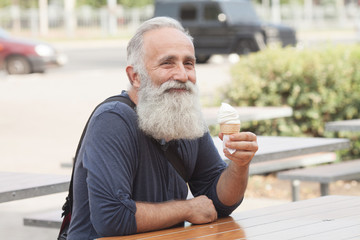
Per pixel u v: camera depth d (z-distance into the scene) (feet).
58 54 67.46
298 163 19.93
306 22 160.76
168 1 79.15
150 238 8.93
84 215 9.61
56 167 27.37
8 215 21.11
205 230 9.28
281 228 9.16
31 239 18.44
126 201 9.11
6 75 66.39
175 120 9.25
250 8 78.28
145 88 9.43
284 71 27.50
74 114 41.70
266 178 26.96
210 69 66.33
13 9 147.02
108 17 148.05
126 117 9.43
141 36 9.59
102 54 99.66
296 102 27.09
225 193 10.21
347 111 26.96
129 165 9.34
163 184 9.80
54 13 148.15
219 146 16.71
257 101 27.73
